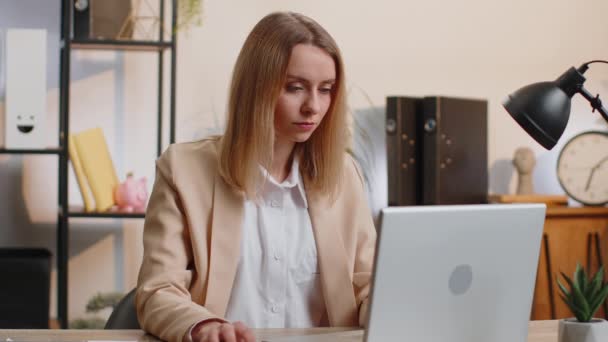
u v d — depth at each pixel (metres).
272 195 1.82
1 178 3.58
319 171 1.82
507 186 4.09
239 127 1.74
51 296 3.62
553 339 1.57
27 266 3.15
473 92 4.05
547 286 3.66
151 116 3.69
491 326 1.35
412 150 3.67
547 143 1.60
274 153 1.82
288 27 1.70
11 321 3.14
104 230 3.66
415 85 3.98
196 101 3.73
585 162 3.87
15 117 3.22
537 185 4.13
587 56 4.17
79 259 3.64
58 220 3.49
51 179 3.62
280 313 1.81
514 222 1.34
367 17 3.93
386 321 1.22
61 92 3.49
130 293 1.86
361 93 3.93
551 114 1.59
